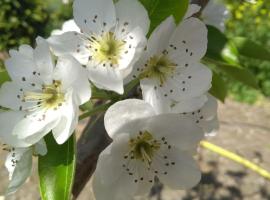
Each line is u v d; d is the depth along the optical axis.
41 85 0.07
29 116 0.07
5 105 0.07
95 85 0.06
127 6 0.07
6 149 0.07
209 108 0.08
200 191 0.25
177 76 0.07
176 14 0.07
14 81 0.07
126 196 0.07
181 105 0.07
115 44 0.07
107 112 0.06
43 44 0.06
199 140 0.07
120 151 0.07
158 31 0.06
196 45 0.07
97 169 0.06
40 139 0.06
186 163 0.07
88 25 0.07
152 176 0.07
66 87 0.07
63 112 0.06
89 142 0.07
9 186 0.07
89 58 0.07
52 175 0.06
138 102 0.06
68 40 0.07
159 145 0.07
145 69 0.07
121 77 0.06
